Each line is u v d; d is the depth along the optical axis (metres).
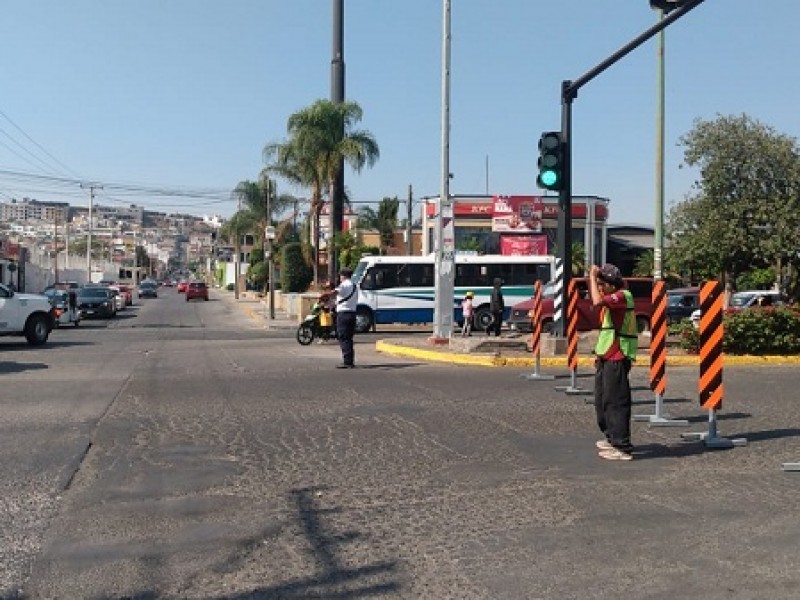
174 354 20.58
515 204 58.56
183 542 6.18
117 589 5.29
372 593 5.21
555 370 16.69
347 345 16.91
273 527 6.53
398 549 6.03
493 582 5.39
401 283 32.69
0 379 15.05
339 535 6.34
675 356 18.33
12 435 9.88
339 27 53.81
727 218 25.70
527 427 10.59
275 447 9.34
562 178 17.34
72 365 17.67
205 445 9.41
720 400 9.65
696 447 9.55
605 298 8.88
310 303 36.59
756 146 25.38
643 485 7.84
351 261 52.81
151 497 7.36
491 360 17.44
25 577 5.48
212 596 5.18
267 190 52.03
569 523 6.65
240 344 24.38
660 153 24.53
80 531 6.43
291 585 5.35
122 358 19.42
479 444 9.55
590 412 11.70
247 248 98.75
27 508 7.00
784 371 17.00
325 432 10.16
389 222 80.00
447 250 21.58
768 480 8.06
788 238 25.09
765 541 6.20
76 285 46.09
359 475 8.14
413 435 10.02
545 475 8.18
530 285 33.44
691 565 5.70
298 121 46.94
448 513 6.91
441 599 5.12
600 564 5.72
